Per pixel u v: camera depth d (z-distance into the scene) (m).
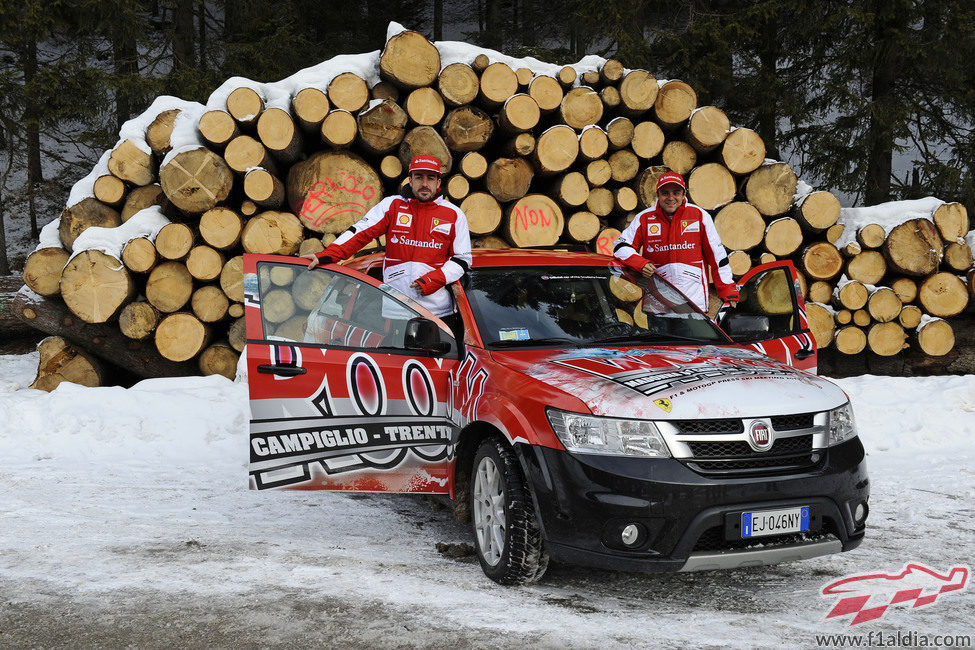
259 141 8.01
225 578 3.58
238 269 8.05
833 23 13.45
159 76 14.95
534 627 3.04
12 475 5.41
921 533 4.39
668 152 8.91
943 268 9.28
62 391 7.05
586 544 3.16
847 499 3.30
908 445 6.38
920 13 13.17
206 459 5.99
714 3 15.63
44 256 8.09
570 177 8.60
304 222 8.20
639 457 3.13
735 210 8.96
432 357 4.05
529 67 8.85
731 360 3.73
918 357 9.26
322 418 4.03
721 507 3.09
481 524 3.69
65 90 13.79
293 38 15.74
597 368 3.56
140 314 7.92
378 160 8.51
